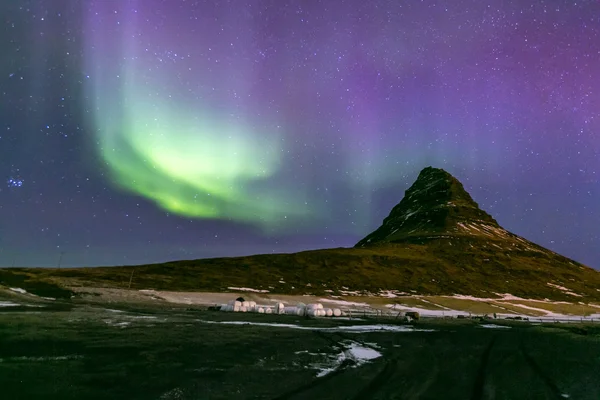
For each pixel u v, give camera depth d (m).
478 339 28.72
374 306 81.12
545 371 15.47
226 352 16.83
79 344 16.92
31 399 8.92
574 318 85.38
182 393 9.90
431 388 11.45
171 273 100.06
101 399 9.16
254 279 102.38
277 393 10.17
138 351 15.91
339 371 13.55
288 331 28.12
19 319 25.83
